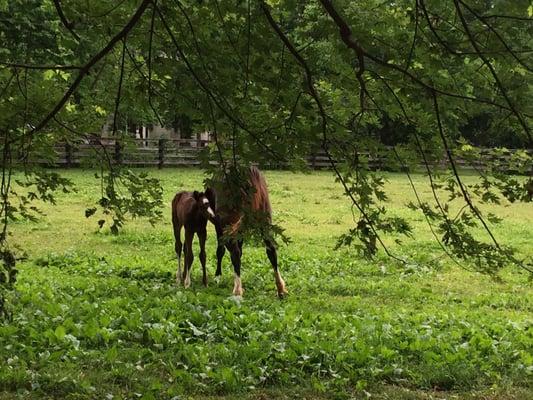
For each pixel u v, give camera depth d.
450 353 6.85
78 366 6.42
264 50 5.02
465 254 5.16
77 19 5.00
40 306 8.28
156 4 4.81
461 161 5.30
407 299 10.33
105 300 8.97
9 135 5.39
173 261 12.95
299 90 5.09
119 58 6.05
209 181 5.23
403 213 20.64
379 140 5.20
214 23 5.15
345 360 6.69
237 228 5.67
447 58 4.61
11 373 6.07
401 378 6.46
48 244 14.70
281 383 6.27
